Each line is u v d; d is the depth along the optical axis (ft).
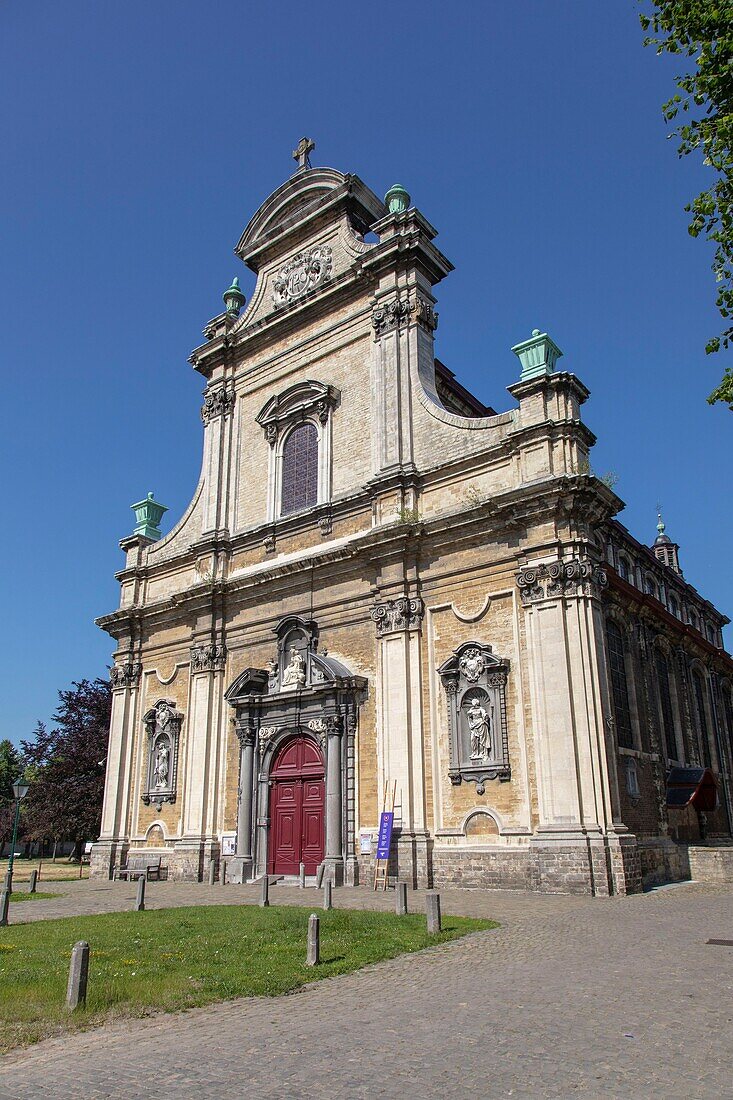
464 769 71.20
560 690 66.33
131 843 99.71
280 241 105.40
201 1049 24.97
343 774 79.00
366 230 103.96
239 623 95.35
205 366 109.91
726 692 120.47
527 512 71.20
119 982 32.73
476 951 38.55
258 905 57.72
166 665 103.24
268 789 85.81
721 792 107.34
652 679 87.51
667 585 121.29
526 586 70.33
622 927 44.34
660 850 72.79
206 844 89.56
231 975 34.01
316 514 90.43
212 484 103.55
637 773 76.28
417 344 87.15
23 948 41.57
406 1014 27.89
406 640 77.71
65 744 154.71
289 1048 24.71
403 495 82.33
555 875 62.59
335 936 42.29
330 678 79.87
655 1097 19.63
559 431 72.79
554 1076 21.27
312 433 95.61
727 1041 23.53
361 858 75.82
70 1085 22.12
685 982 30.55
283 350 101.60
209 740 93.09
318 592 87.66
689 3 40.57
